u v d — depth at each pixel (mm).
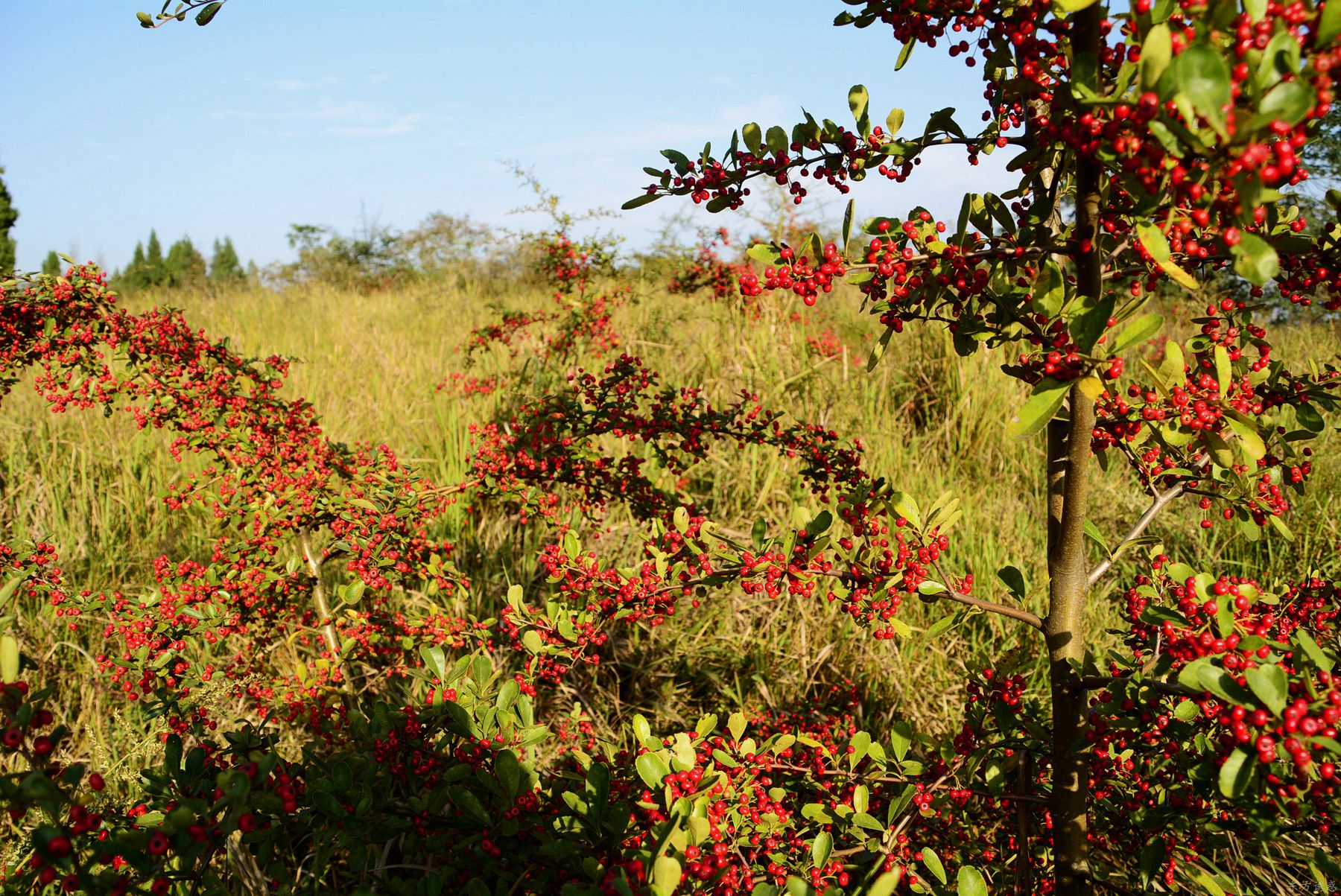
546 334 7520
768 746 2174
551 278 7062
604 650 3896
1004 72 1632
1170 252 1386
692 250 7250
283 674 3730
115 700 3490
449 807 2332
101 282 3227
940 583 1896
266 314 10164
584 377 3264
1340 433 5191
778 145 1701
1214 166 1138
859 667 3764
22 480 5008
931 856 1686
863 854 2012
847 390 6164
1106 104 1239
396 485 3170
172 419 3285
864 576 1929
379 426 6156
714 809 1797
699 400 3201
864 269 1610
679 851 1588
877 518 2041
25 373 6316
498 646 3754
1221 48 1157
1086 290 1619
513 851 1913
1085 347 1391
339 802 1859
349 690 3051
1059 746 1917
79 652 3719
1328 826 1781
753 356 6492
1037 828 2369
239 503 3219
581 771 2443
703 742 2201
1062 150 1623
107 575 4281
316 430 3502
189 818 1334
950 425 5789
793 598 4145
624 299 7133
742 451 5305
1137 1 1242
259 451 3199
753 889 1645
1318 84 1039
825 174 1732
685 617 4141
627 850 1745
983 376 6109
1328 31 1024
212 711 3016
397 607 4152
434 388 6891
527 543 4582
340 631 3133
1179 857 2094
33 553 2688
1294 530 4258
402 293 14422
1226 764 1251
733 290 7215
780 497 5031
